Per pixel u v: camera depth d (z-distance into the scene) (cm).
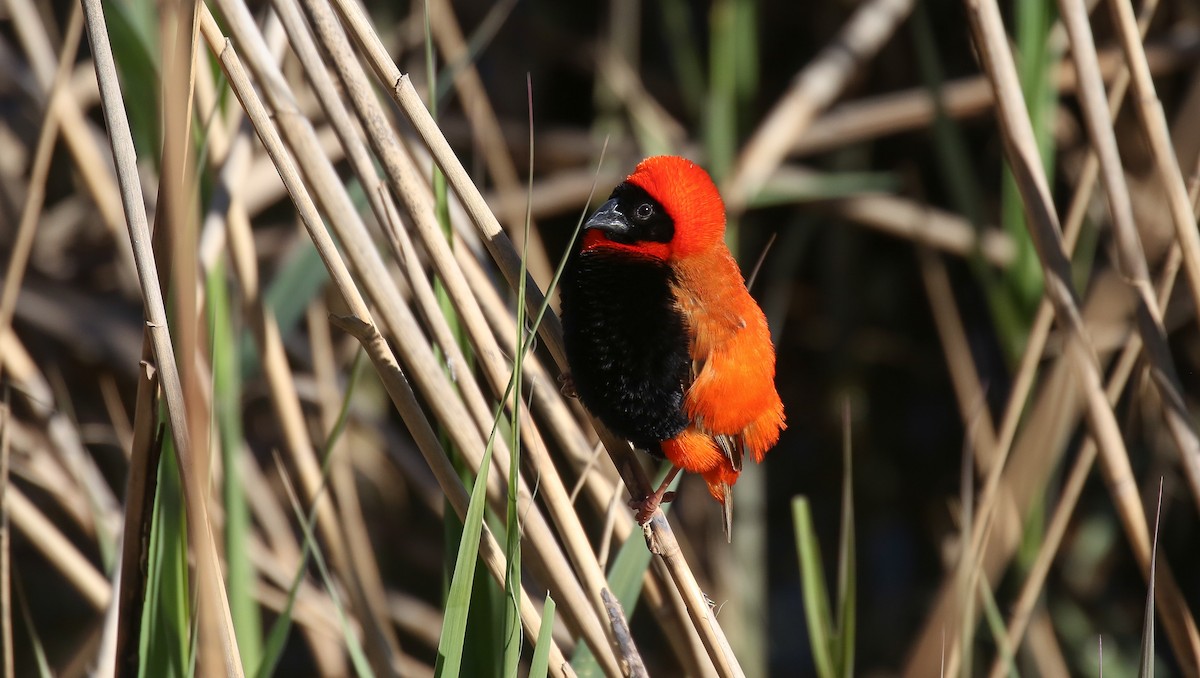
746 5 1276
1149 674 661
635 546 716
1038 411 967
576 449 773
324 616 1023
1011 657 787
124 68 788
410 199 660
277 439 1451
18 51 1498
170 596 672
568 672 663
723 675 650
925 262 1459
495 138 1266
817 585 766
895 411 1636
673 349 691
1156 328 820
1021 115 825
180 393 552
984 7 820
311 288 955
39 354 1413
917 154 1542
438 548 1565
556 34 1598
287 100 691
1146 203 1303
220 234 802
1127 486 820
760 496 1359
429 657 1488
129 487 630
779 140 1260
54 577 1450
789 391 1659
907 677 758
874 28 1334
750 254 1633
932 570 1576
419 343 674
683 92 1609
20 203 1429
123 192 553
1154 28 1388
